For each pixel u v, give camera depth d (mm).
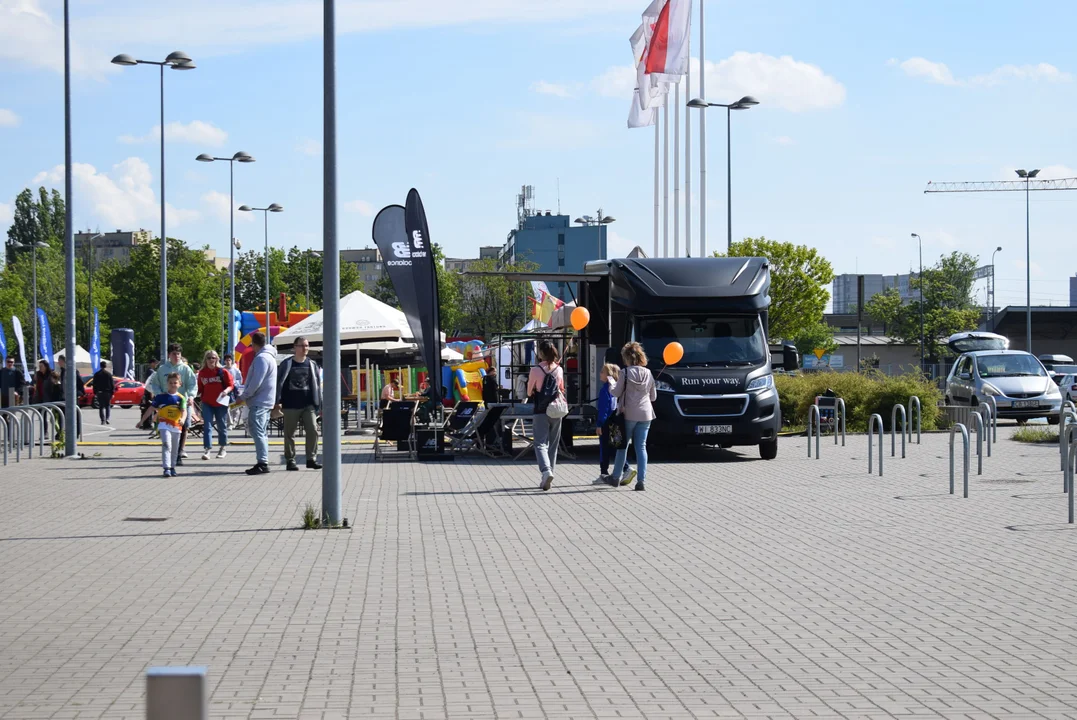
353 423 34000
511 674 6328
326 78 12156
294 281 110062
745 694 5938
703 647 6953
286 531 11820
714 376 19953
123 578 9195
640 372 15805
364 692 5965
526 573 9438
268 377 18297
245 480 17266
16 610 7996
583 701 5812
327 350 12102
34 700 5805
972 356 31844
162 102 35781
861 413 29203
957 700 5824
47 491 15672
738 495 14961
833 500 14336
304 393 18781
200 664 6539
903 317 88438
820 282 54062
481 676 6289
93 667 6473
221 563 9898
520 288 86438
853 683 6145
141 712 5594
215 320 88438
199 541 11141
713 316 20641
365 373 35500
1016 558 10102
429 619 7723
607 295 22438
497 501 14461
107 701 5789
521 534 11625
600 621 7668
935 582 9008
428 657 6707
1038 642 7066
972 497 14516
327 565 9805
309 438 18969
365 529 11969
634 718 5523
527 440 22797
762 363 20375
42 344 34625
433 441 20797
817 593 8602
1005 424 31812
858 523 12312
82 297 90938
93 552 10484
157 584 8945
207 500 14594
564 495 15133
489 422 21453
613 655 6758
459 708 5688
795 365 21719
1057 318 88750
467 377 35969
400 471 18703
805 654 6781
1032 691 5984
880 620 7688
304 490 15797
